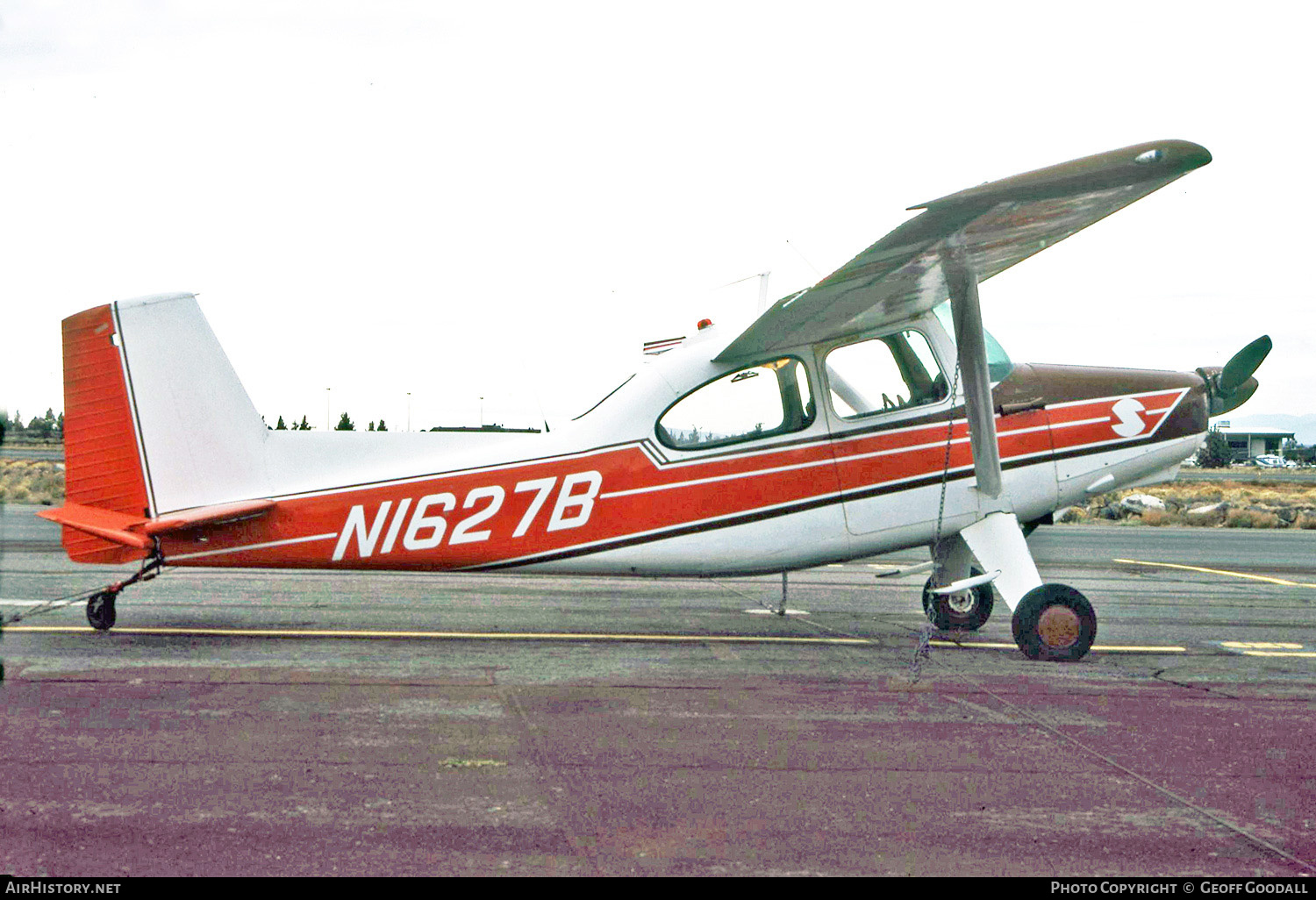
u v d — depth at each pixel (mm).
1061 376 7535
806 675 6074
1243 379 7590
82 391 6883
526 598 9109
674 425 7090
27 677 5637
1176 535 19875
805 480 7141
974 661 6633
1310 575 12742
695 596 9547
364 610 8234
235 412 6938
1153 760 4500
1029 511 7367
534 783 4043
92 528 6770
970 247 5918
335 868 3227
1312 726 5094
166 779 3994
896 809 3836
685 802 3867
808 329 6953
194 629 7223
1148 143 4977
